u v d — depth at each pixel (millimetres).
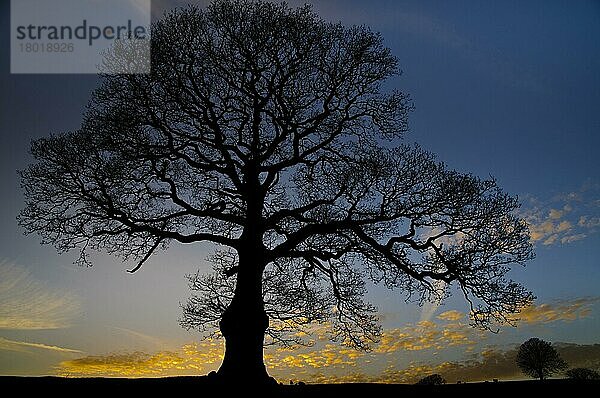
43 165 18625
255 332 16625
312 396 15211
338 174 18922
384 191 18469
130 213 18766
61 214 18891
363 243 19078
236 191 19406
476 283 17891
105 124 18391
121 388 15211
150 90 18484
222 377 16031
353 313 20781
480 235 18156
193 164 18453
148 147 18188
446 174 18266
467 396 14883
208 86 18625
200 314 19516
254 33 18312
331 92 19188
